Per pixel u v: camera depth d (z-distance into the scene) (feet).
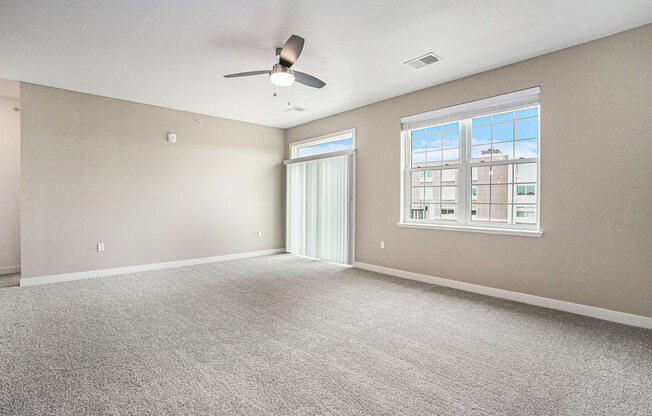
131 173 15.80
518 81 11.27
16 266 16.19
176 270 16.21
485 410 5.44
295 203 20.86
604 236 9.59
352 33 9.41
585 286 9.93
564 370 6.73
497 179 12.15
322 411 5.38
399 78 12.88
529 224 11.27
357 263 17.08
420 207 14.67
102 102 14.98
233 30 9.23
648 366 6.89
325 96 15.14
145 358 7.18
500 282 11.79
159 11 8.24
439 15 8.46
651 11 8.23
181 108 17.07
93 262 14.78
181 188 17.43
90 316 9.73
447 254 13.35
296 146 21.12
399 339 8.23
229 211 19.31
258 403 5.59
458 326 9.08
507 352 7.54
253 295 11.97
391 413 5.34
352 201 17.08
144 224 16.20
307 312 10.18
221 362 7.02
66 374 6.49
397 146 15.16
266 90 14.29
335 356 7.32
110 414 5.28
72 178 14.25
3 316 9.70
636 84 9.05
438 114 13.55
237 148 19.65
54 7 8.02
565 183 10.29
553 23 8.83
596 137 9.71
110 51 10.51
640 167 9.01
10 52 10.55
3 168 15.87
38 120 13.46
